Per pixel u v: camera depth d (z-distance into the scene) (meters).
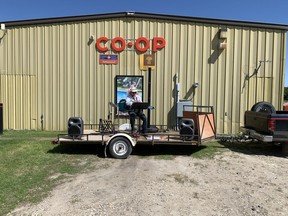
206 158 7.27
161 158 7.26
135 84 11.12
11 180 5.33
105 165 6.54
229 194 4.79
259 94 11.07
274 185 5.29
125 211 4.05
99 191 4.82
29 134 10.34
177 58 11.03
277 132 7.34
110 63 11.07
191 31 10.98
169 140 7.42
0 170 5.94
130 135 7.57
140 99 11.12
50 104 11.27
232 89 11.06
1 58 11.25
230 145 8.91
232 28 10.94
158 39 10.96
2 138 9.48
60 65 11.15
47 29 11.08
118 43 11.05
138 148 8.37
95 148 8.25
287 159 7.30
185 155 7.59
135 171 6.07
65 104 11.23
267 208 4.25
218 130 11.12
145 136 7.81
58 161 6.81
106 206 4.21
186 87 11.09
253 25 10.88
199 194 4.76
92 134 7.57
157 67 11.06
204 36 10.98
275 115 7.34
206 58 11.02
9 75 11.27
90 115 11.21
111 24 10.99
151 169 6.24
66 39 11.07
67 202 4.36
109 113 11.16
